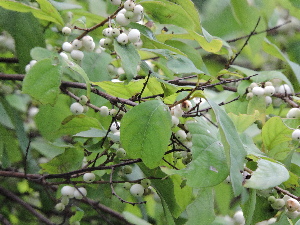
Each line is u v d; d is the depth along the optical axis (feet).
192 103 1.87
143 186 1.66
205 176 1.47
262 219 1.68
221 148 1.50
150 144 1.50
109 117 1.82
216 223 1.93
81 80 1.82
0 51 1.99
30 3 1.83
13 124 1.90
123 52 1.57
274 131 1.73
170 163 1.70
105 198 2.01
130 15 1.60
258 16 2.01
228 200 1.94
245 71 1.97
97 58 1.86
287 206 1.60
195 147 1.49
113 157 1.68
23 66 1.82
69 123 1.66
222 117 1.48
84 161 1.83
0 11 1.80
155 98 1.63
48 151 1.99
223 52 2.02
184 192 1.72
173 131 1.69
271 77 1.93
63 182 1.72
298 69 2.03
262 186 1.49
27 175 1.77
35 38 1.81
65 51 1.66
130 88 1.66
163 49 1.66
